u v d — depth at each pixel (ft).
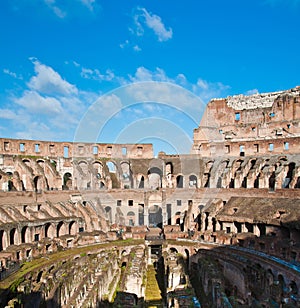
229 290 172.65
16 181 247.91
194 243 217.36
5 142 271.69
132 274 151.94
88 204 267.80
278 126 299.58
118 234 247.29
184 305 117.70
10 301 123.13
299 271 147.33
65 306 127.24
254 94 325.62
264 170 259.39
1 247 190.49
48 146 294.05
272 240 180.24
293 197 217.15
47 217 225.76
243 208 230.68
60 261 185.06
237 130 320.91
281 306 133.59
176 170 299.79
